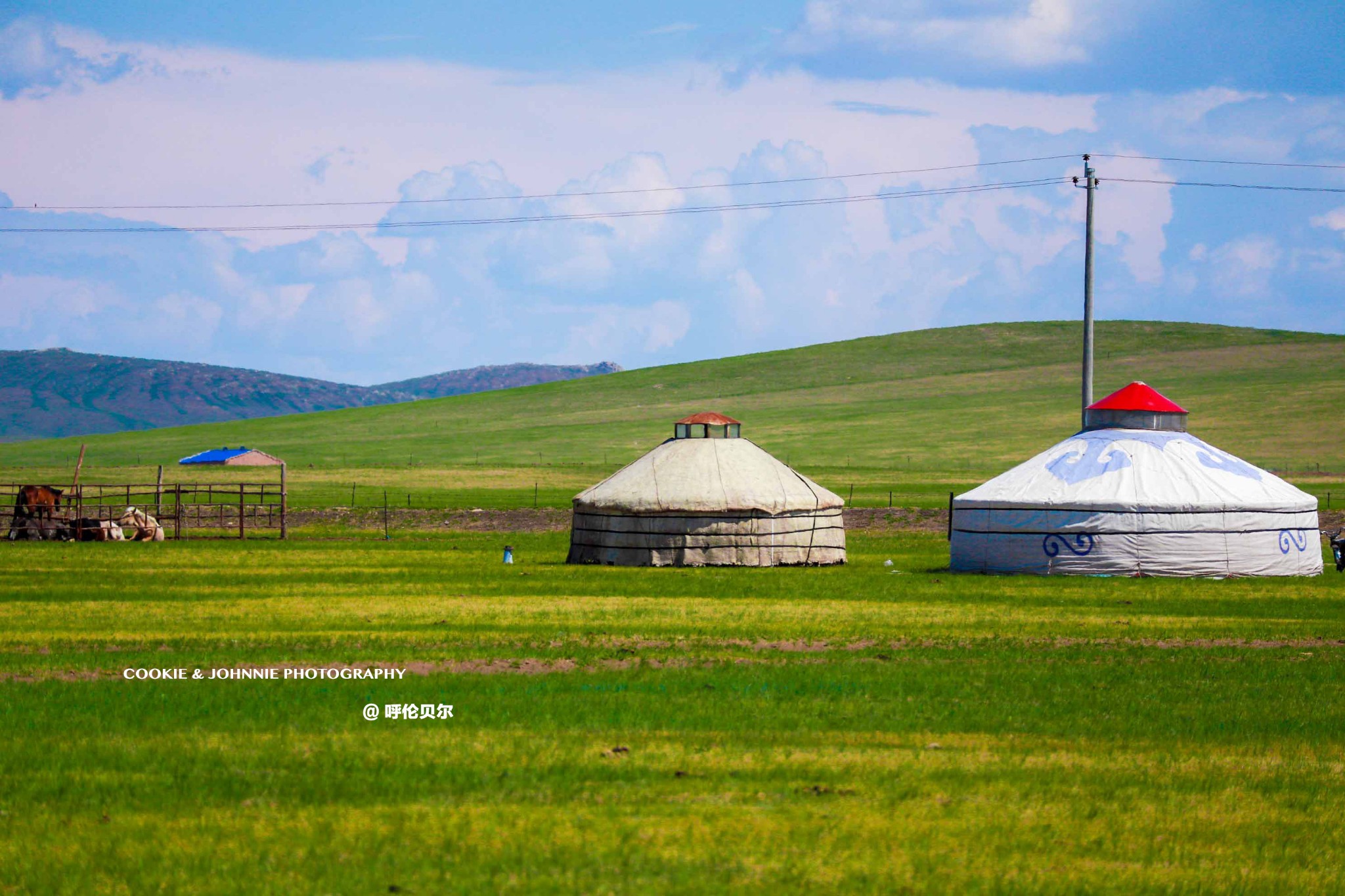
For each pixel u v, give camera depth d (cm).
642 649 5175
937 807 2914
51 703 3941
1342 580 8512
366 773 3148
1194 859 2608
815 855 2573
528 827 2731
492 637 5509
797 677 4484
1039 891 2409
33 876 2425
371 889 2378
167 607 6681
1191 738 3612
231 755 3309
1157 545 8619
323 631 5712
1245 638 5588
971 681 4456
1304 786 3131
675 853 2573
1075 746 3512
